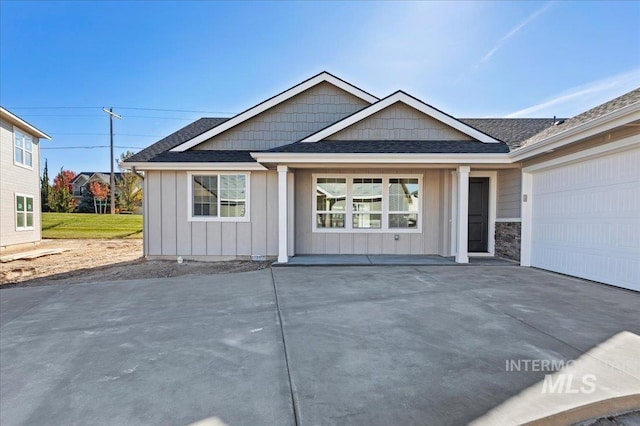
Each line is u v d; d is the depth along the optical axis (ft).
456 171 31.89
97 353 11.80
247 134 36.47
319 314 15.84
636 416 8.03
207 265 31.37
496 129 36.65
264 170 33.53
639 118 16.83
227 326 14.49
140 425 7.68
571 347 11.51
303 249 34.81
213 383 9.53
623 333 12.77
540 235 27.12
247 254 33.81
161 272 28.35
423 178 34.47
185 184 33.60
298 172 34.76
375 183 34.81
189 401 8.62
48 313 16.75
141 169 32.99
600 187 21.22
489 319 14.64
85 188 124.06
